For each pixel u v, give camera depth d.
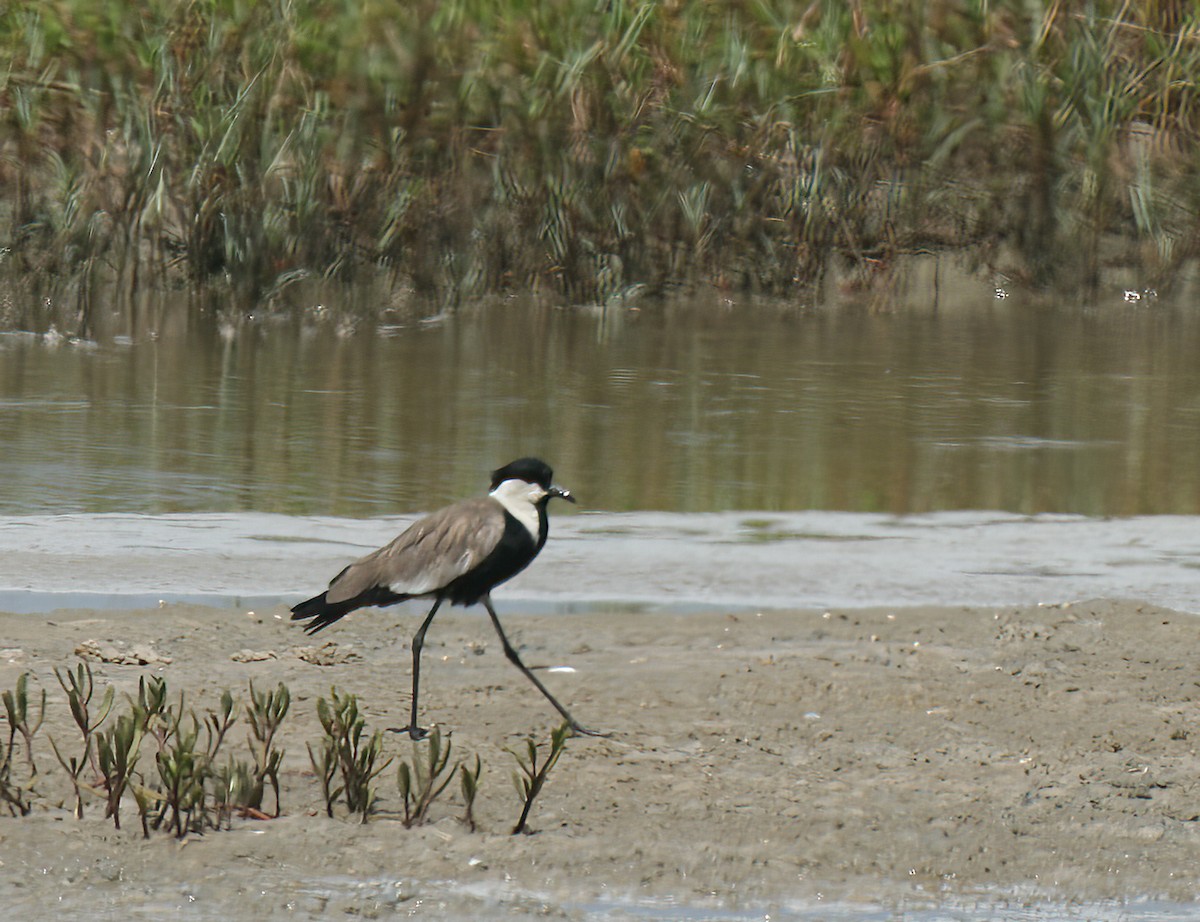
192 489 13.82
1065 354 20.92
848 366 19.91
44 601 10.93
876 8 26.38
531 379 18.86
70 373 18.83
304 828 7.51
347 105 24.28
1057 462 15.29
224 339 21.20
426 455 15.15
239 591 11.24
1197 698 9.41
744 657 10.01
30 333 21.12
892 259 25.58
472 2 25.14
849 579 11.73
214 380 18.58
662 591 11.44
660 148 24.98
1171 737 8.81
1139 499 14.03
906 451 15.63
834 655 10.06
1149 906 7.04
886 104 25.70
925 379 19.17
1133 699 9.38
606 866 7.25
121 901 6.86
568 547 12.41
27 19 23.72
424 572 8.70
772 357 20.44
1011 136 25.97
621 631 10.53
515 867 7.22
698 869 7.25
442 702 9.21
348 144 24.27
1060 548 12.60
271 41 23.78
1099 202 25.48
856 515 13.42
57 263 22.73
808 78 25.97
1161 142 26.53
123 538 12.36
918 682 9.57
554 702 8.79
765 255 25.20
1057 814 7.87
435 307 23.69
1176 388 18.83
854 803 7.93
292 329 22.02
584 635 10.45
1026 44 26.05
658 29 25.45
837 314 23.91
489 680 9.59
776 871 7.25
